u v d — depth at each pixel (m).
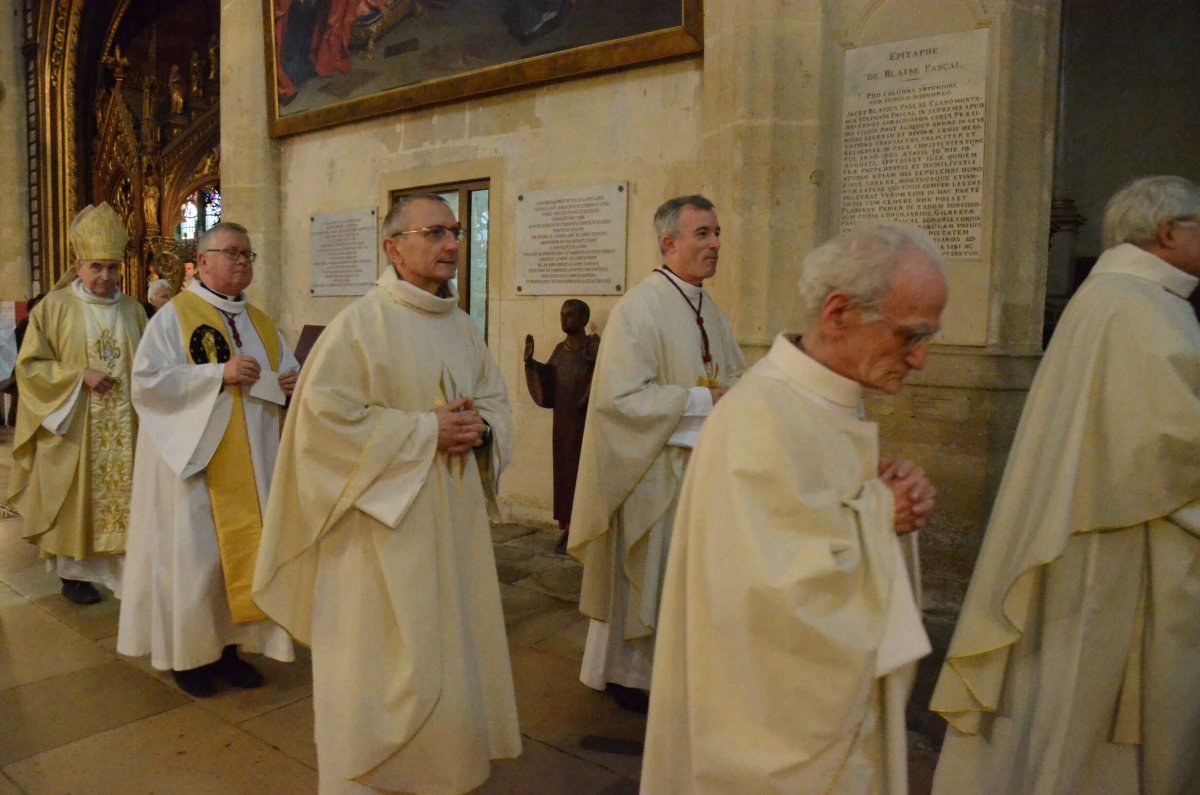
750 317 4.07
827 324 1.25
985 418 3.74
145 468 3.09
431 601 2.05
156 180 11.65
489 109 5.51
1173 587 1.89
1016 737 2.05
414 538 2.06
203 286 3.28
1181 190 1.93
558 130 5.17
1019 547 1.97
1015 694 2.05
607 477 2.72
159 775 2.55
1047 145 3.78
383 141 6.17
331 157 6.54
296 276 6.86
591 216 5.00
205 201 13.02
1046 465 1.96
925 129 3.82
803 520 1.20
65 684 3.19
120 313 4.15
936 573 3.88
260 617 3.08
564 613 3.96
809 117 3.97
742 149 4.01
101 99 12.36
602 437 2.72
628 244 4.89
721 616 1.20
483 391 2.41
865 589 1.21
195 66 12.49
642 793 1.39
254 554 3.09
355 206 6.40
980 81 3.69
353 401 2.07
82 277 4.08
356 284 6.38
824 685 1.17
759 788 1.18
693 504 1.29
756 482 1.21
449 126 5.75
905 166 3.88
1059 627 1.97
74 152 12.36
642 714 2.96
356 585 2.06
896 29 3.87
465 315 2.43
